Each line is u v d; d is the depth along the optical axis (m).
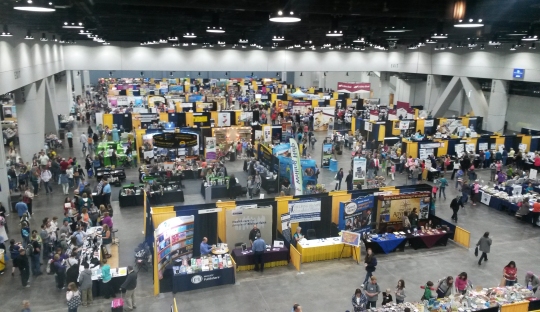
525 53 28.19
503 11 11.55
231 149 25.39
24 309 9.18
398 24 17.47
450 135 27.48
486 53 31.42
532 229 16.11
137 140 24.09
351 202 14.29
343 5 10.22
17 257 11.27
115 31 23.06
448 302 9.68
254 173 20.59
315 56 39.41
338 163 24.94
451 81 35.19
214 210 13.09
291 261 13.20
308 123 33.19
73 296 9.86
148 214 13.25
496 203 18.20
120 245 13.94
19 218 16.09
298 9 9.98
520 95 32.78
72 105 39.53
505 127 34.09
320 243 13.41
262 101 42.69
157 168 20.53
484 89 35.69
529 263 13.34
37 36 22.88
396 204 14.98
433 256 13.80
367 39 22.78
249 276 12.38
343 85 39.22
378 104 42.91
